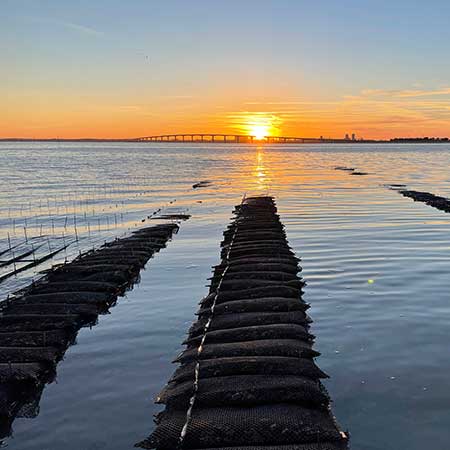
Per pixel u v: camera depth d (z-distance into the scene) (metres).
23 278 33.28
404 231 42.69
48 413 16.20
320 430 13.11
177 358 18.50
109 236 47.31
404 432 14.41
